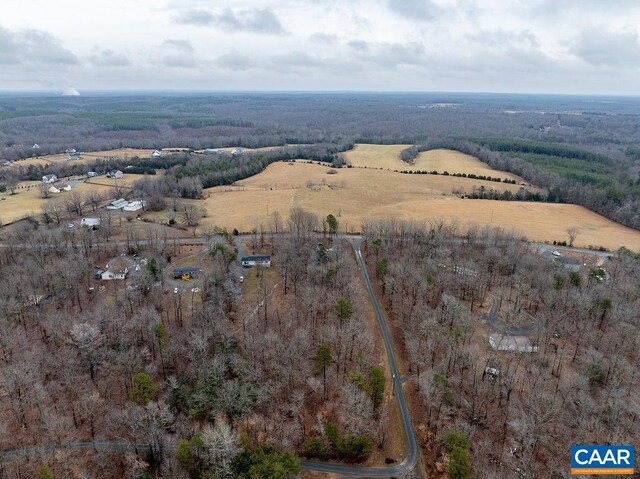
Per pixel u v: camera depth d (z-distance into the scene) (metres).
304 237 166.62
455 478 75.44
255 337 110.44
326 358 97.88
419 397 100.69
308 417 94.69
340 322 116.56
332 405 96.62
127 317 121.62
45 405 91.56
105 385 100.06
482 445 88.25
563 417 92.62
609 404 92.62
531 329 123.06
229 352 105.06
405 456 87.50
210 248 165.12
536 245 184.38
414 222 189.50
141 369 102.19
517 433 88.81
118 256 163.50
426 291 132.12
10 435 87.38
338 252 152.88
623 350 111.19
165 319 123.69
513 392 99.62
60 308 129.00
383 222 183.38
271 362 102.88
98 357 102.31
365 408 88.06
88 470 81.88
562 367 108.25
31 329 118.12
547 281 135.00
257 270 153.12
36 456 81.12
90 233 172.38
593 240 191.88
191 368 100.75
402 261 148.38
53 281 133.00
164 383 98.62
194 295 134.88
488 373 103.44
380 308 132.38
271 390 96.12
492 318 127.50
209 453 75.88
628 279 141.62
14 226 189.38
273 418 92.12
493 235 175.88
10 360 102.50
